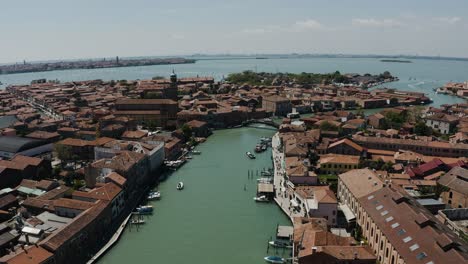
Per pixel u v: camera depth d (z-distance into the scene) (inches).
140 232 4731.8
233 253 4254.4
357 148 7327.8
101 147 6978.4
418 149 7667.3
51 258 3582.7
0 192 5295.3
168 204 5561.0
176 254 4239.7
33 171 6097.4
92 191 4968.0
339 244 3737.7
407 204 4010.8
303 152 7106.3
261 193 5797.2
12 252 3727.9
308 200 4931.1
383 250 3816.4
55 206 4626.0
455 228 4293.8
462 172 5452.8
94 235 4328.3
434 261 3100.4
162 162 7239.2
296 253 3860.7
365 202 4446.4
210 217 5137.8
